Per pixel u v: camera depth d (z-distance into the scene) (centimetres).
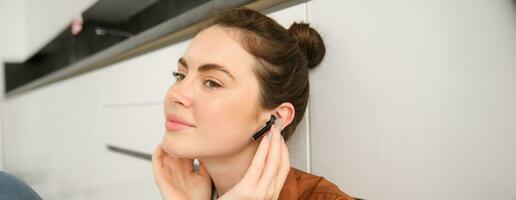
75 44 233
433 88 58
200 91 59
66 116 195
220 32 61
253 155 64
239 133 60
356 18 67
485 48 53
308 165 77
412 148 61
